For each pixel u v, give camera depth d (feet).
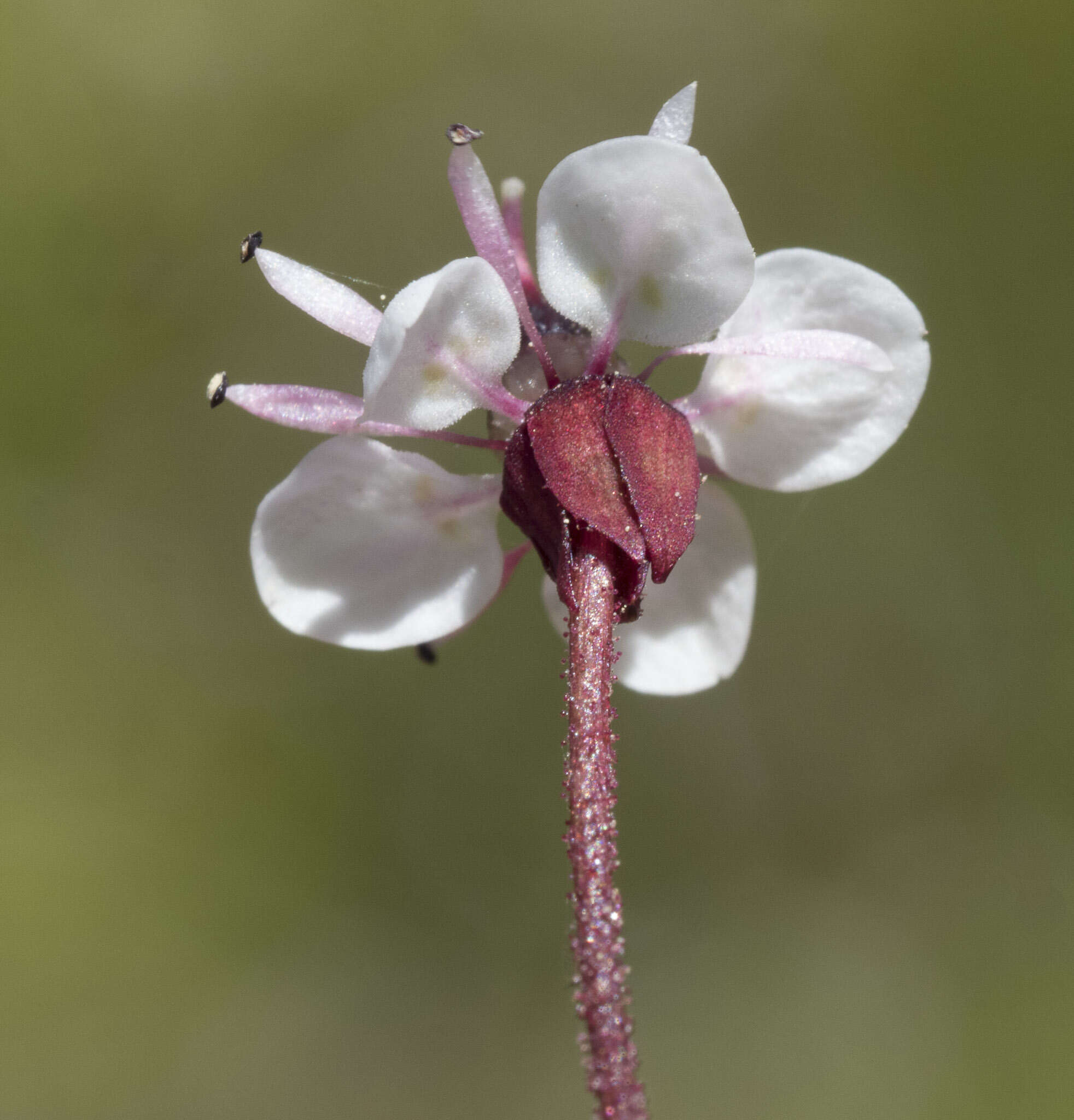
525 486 0.18
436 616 0.19
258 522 0.19
